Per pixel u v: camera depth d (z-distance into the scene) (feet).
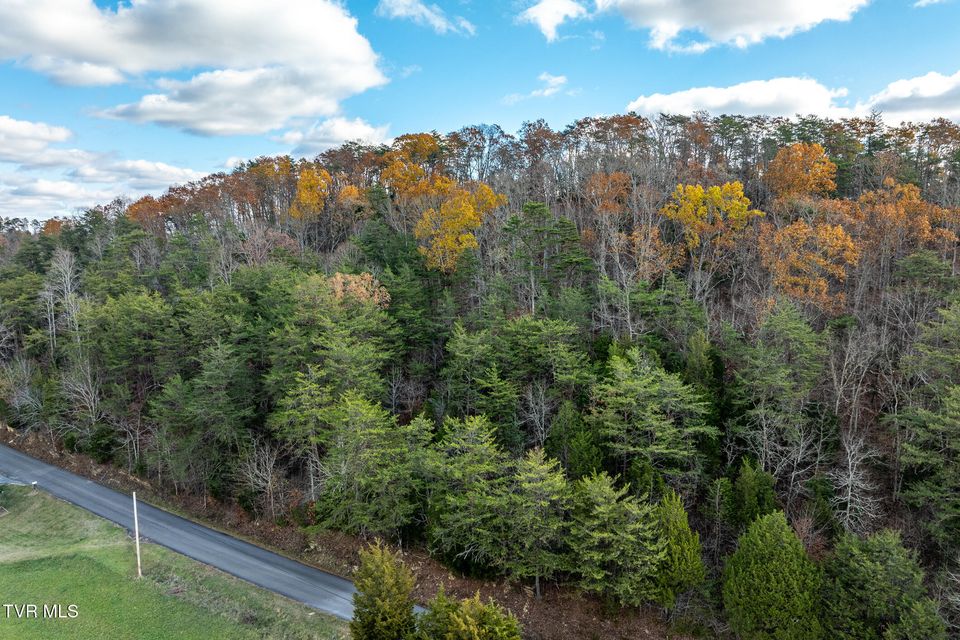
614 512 100.42
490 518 112.37
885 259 155.94
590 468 115.34
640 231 169.48
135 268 223.30
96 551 122.83
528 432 137.80
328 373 131.13
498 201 204.64
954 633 88.79
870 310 147.23
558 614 108.27
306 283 150.30
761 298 153.28
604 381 125.29
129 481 162.09
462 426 118.01
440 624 76.43
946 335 112.57
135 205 310.24
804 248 153.99
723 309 171.83
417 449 117.08
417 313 159.22
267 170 289.53
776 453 122.42
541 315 164.96
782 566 92.27
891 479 117.80
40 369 198.80
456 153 283.79
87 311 172.96
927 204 163.43
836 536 105.91
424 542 126.82
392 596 81.61
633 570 102.73
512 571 110.93
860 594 89.30
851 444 113.50
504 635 71.61
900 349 135.95
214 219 280.51
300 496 139.33
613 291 148.25
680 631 103.45
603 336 148.77
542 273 180.65
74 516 143.43
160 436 142.92
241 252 218.59
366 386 131.13
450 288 189.78
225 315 155.12
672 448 114.11
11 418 195.21
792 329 123.13
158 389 171.42
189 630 96.63
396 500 117.50
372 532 127.44
